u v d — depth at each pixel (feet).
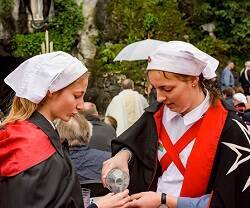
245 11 67.51
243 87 54.65
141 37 61.05
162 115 9.69
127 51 39.34
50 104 8.22
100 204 8.73
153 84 9.15
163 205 9.07
